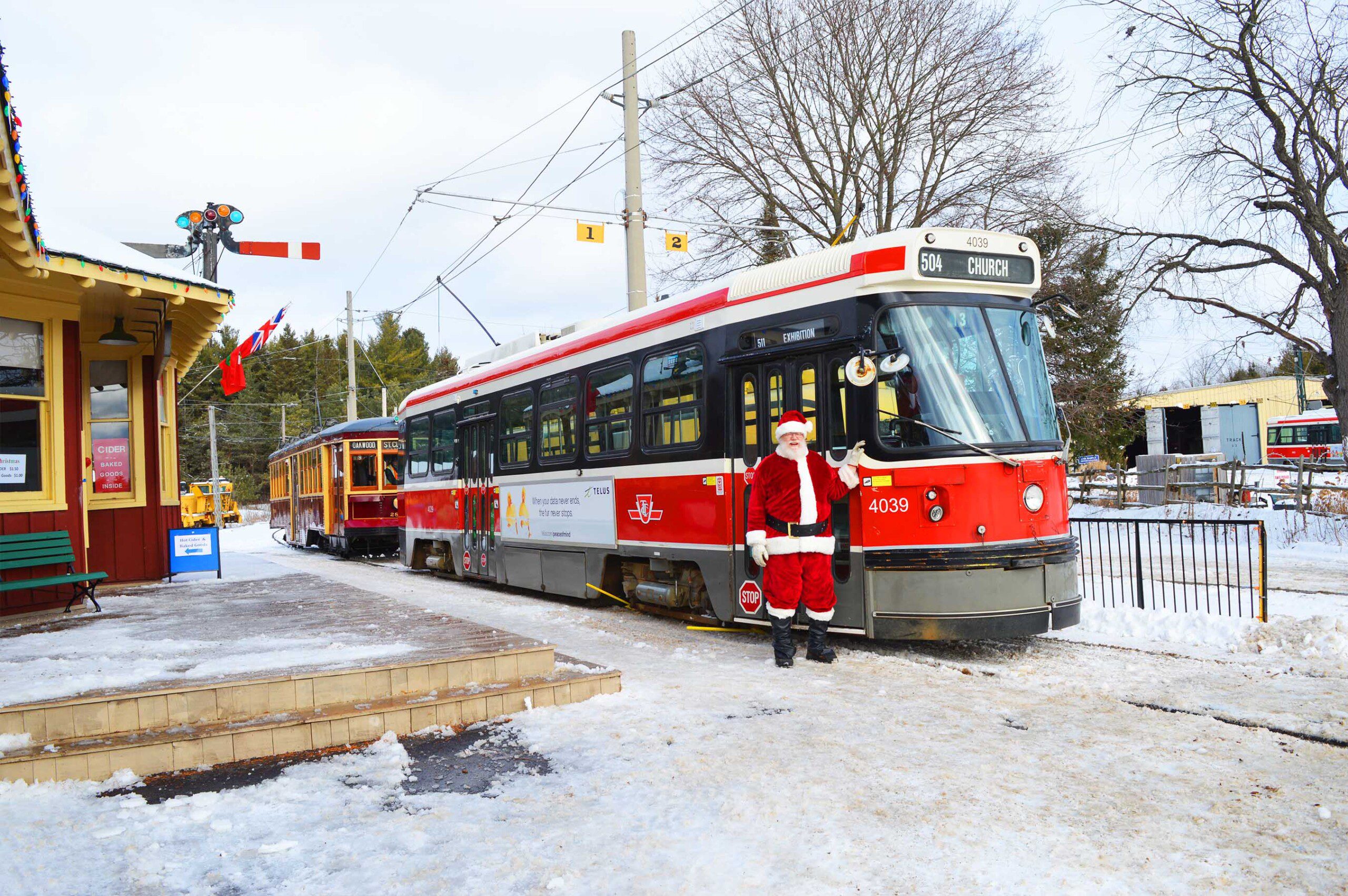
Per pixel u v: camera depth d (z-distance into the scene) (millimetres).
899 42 22828
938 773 4664
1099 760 4820
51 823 4176
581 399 11383
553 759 5027
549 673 6445
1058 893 3363
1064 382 25312
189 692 5305
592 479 11086
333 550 22938
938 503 7328
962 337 7680
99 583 11383
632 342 10391
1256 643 7543
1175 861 3605
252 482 67250
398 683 5902
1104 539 16344
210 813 4293
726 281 9055
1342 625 7371
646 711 5949
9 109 5332
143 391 11758
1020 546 7371
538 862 3711
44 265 8023
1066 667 7121
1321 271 19750
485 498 13844
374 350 72875
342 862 3750
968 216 23531
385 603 9383
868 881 3490
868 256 7660
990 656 7633
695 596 9688
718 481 8938
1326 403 42250
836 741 5246
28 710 4926
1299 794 4270
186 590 10773
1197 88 19984
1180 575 12523
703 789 4500
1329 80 18938
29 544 8867
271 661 6098
